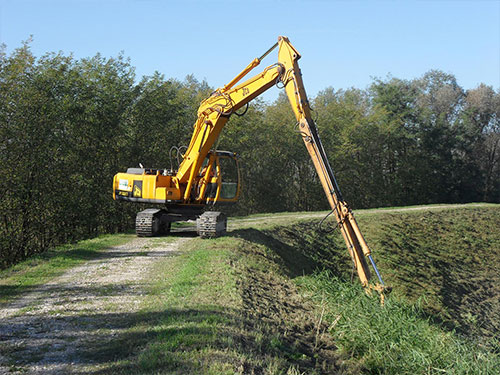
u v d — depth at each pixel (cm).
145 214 1831
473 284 2644
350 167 5303
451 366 853
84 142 2964
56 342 688
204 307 839
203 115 1683
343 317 996
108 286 1045
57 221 2605
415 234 3164
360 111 5512
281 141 4778
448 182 6025
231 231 2022
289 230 2520
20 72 2412
